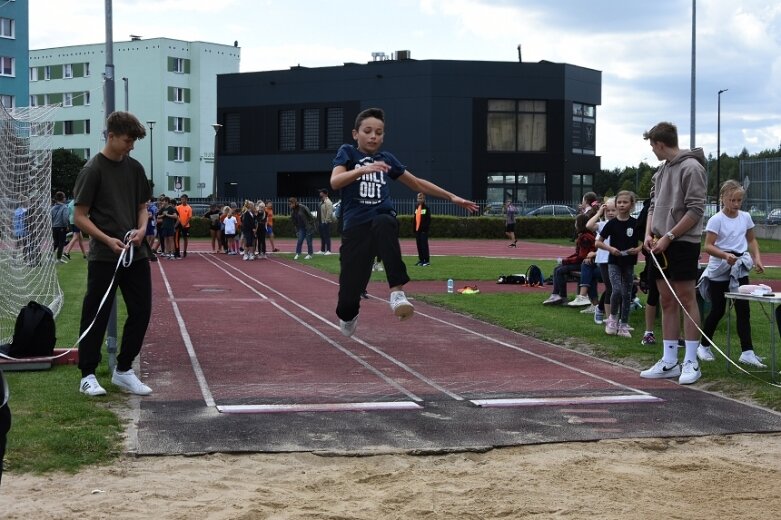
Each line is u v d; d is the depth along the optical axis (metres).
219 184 60.78
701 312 11.34
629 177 101.94
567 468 6.19
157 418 7.53
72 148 87.19
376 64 55.81
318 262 28.22
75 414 7.38
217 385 9.01
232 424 7.35
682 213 9.23
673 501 5.48
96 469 6.12
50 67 88.00
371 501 5.45
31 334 9.48
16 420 7.12
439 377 9.55
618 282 12.05
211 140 86.12
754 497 5.56
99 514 5.19
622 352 10.90
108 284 8.27
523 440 6.95
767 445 6.92
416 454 6.56
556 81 56.03
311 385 9.05
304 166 57.91
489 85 55.22
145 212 8.55
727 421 7.63
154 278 22.28
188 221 30.30
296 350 11.26
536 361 10.59
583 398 8.52
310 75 57.50
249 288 19.72
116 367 8.56
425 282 21.12
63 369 9.39
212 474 6.03
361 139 6.73
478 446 6.73
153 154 83.38
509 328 13.28
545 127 56.19
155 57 82.75
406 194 55.22
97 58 85.69
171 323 13.68
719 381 9.18
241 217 32.28
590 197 15.55
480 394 8.67
